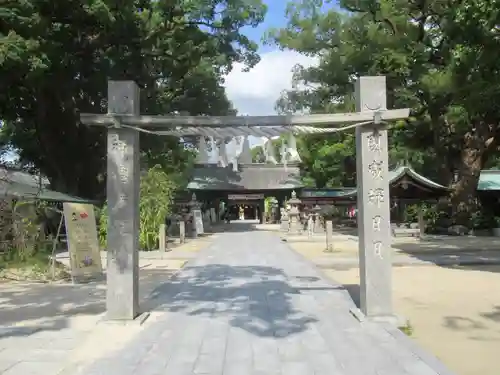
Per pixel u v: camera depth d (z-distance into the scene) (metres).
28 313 9.30
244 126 8.55
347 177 52.72
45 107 27.78
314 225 37.44
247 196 51.47
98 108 29.30
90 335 7.54
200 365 6.04
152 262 18.41
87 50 24.97
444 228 32.59
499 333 7.61
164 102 35.41
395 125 29.97
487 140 31.80
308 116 8.37
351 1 25.73
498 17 13.45
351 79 30.23
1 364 6.18
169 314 8.99
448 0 17.48
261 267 16.19
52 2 20.08
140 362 6.18
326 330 7.70
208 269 15.80
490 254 19.58
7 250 16.42
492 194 37.00
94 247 14.18
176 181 43.56
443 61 22.59
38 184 29.94
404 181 30.61
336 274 14.75
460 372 5.84
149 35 25.38
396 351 6.50
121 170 8.46
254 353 6.52
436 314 8.93
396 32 23.05
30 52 17.58
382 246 8.31
